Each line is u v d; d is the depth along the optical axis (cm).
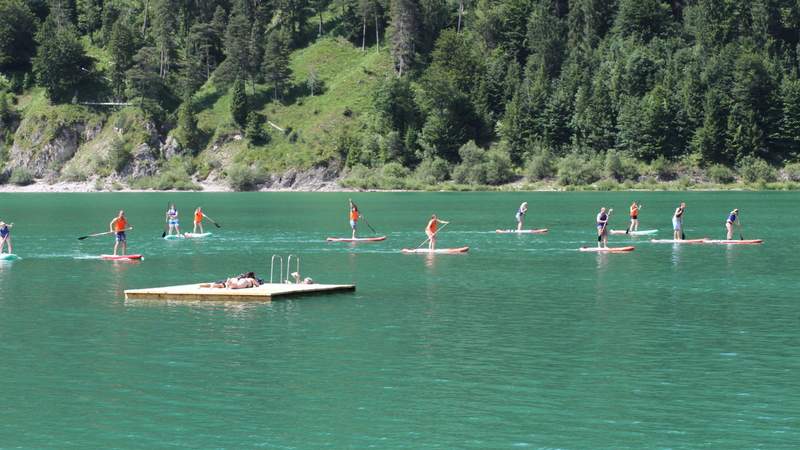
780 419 4603
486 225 18575
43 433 4444
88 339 6412
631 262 11319
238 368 5594
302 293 8388
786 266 10825
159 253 12750
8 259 11844
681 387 5172
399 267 10856
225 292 8125
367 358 5847
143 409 4797
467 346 6184
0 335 6569
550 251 12862
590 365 5659
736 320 7131
